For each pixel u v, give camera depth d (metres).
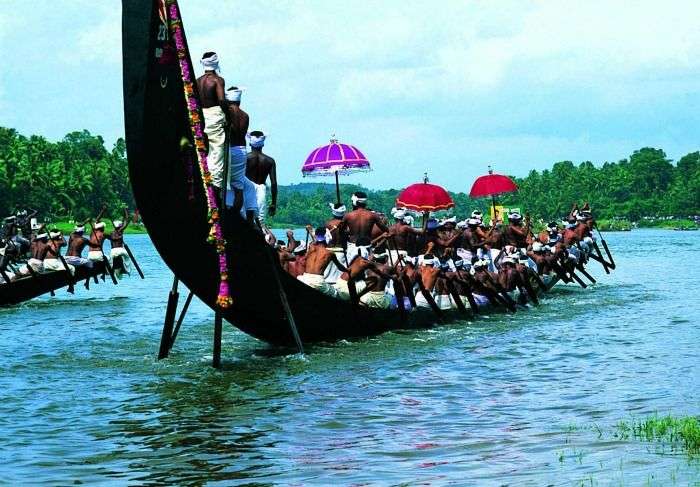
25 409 11.76
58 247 28.06
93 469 9.09
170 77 13.84
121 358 15.85
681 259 53.09
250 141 17.95
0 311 24.88
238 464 9.22
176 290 15.43
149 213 14.23
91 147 178.62
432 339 17.84
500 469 8.78
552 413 11.09
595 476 8.40
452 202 22.75
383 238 18.98
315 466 9.09
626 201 198.00
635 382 12.95
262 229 18.25
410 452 9.52
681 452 9.07
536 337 18.03
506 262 23.45
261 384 13.35
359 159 22.38
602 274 38.56
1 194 131.50
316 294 16.73
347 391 12.77
